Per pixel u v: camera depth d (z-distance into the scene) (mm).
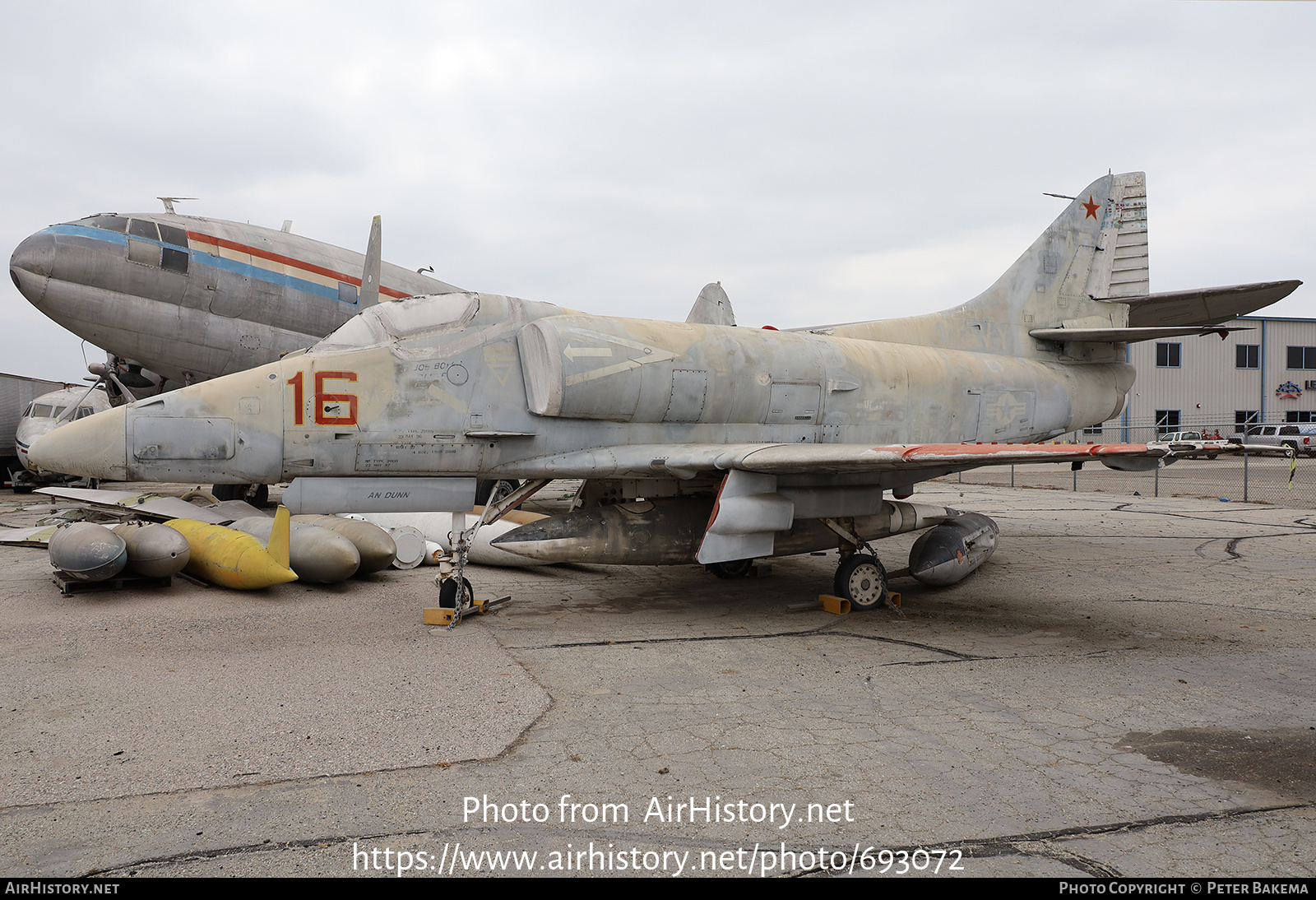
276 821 2965
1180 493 21359
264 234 13078
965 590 8039
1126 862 2701
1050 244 10234
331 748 3680
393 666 5086
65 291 11398
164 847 2762
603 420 6930
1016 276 10086
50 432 5824
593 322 6914
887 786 3303
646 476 7051
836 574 7047
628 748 3713
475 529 6699
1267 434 36656
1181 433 39188
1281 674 5020
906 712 4242
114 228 11633
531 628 6254
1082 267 10438
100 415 5836
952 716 4191
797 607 7094
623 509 7344
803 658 5379
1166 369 42188
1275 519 14445
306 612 6707
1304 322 44219
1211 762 3570
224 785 3277
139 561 7328
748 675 4945
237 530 8719
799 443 7805
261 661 5172
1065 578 8711
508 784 3299
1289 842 2838
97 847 2764
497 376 6645
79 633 5895
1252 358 43406
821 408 7895
